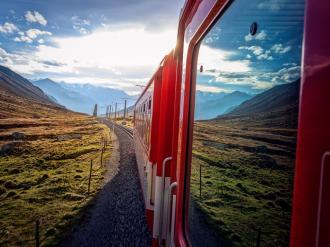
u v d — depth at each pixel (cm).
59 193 1670
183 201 298
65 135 5953
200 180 250
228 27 201
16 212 1363
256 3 160
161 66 665
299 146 104
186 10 338
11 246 995
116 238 974
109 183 1842
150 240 925
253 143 161
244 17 175
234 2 191
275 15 140
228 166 192
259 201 149
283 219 127
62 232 1089
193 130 282
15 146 3825
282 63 133
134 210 1212
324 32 97
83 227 1112
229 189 189
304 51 107
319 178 94
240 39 181
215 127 222
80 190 1712
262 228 145
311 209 96
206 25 252
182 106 322
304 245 98
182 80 339
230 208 185
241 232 167
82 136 5869
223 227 193
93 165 2627
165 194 452
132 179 1794
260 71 155
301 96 106
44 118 11062
